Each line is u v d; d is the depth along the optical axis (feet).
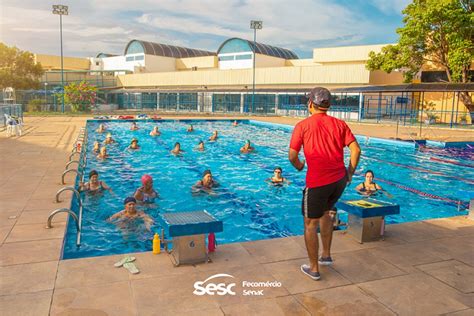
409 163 46.65
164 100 161.58
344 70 119.65
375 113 115.65
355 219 16.66
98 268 13.23
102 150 44.86
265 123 95.61
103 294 11.43
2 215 19.47
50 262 13.65
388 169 43.01
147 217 23.45
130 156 47.01
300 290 11.98
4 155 40.34
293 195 30.27
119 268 13.25
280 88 136.05
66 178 29.07
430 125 89.40
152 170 39.04
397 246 15.90
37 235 16.55
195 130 80.69
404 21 95.35
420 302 11.41
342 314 10.69
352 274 13.21
